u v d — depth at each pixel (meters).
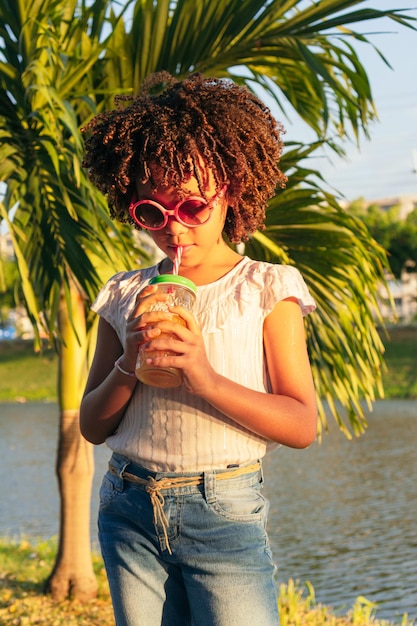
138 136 2.17
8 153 4.86
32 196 4.79
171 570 2.14
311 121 6.33
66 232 4.75
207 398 1.96
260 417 1.99
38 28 5.18
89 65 5.33
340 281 5.57
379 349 5.67
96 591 6.27
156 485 2.05
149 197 2.14
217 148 2.12
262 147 2.21
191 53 5.60
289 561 8.32
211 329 2.07
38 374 42.31
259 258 5.69
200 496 2.04
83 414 2.22
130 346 1.96
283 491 12.86
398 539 9.18
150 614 2.12
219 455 2.04
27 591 6.44
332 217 5.47
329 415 24.48
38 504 12.37
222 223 2.20
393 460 15.83
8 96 5.16
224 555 2.04
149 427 2.09
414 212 43.03
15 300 4.88
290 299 2.14
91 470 6.35
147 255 7.02
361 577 7.59
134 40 5.55
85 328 6.35
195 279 2.17
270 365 2.12
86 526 6.27
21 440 21.69
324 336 5.64
